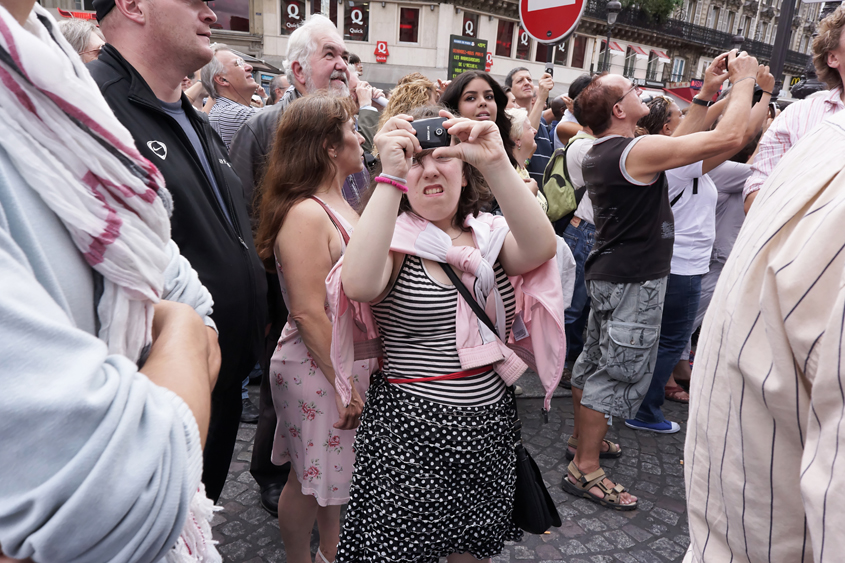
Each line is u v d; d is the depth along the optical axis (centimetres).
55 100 50
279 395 179
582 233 358
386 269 133
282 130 174
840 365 58
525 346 155
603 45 2462
